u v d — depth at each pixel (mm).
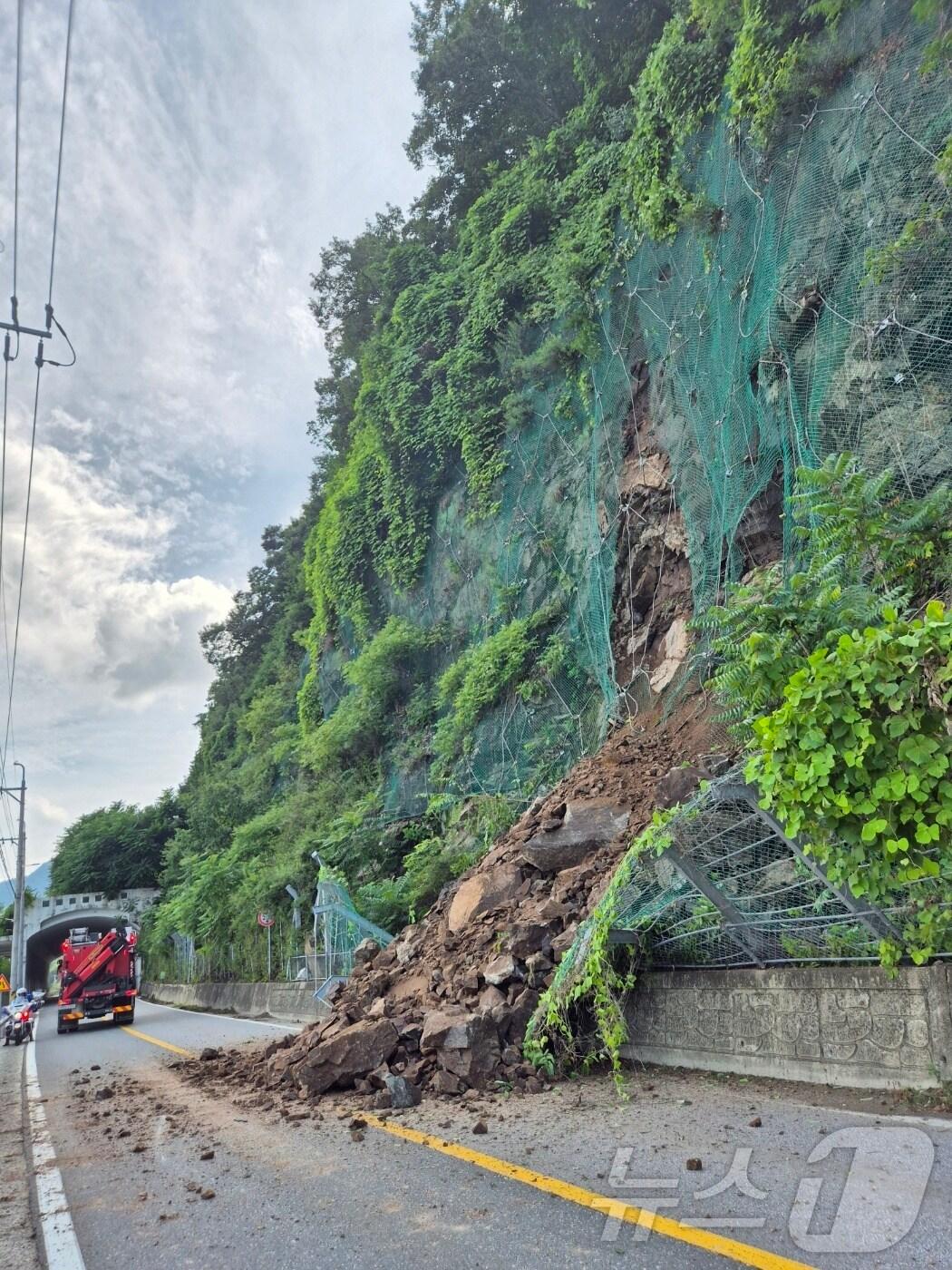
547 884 9758
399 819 21531
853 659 4543
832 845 4953
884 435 8719
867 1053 5652
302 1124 6656
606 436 16406
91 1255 4148
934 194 8578
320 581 32781
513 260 22547
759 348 11055
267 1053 10266
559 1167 4703
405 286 29531
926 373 8445
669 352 14125
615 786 11133
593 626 16094
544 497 19250
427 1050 7594
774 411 10719
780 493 11359
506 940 8570
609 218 17500
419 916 16812
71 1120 8094
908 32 9125
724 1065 6742
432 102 28891
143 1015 27297
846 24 9961
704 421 12797
